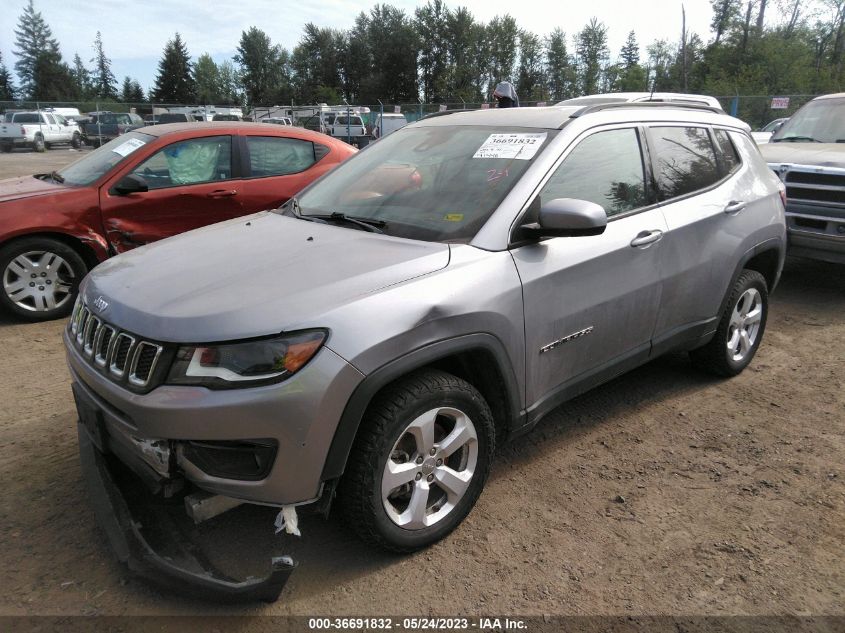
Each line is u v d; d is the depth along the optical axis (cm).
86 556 263
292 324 219
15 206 530
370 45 8544
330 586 249
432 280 250
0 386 424
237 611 237
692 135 394
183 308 229
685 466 336
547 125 324
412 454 257
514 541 276
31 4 9512
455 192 305
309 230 306
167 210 587
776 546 275
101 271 288
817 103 788
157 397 218
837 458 344
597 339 319
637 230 331
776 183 449
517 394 284
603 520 291
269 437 216
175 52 8900
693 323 383
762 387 432
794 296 646
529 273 279
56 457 335
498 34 7869
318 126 2970
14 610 234
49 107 3494
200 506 227
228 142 620
